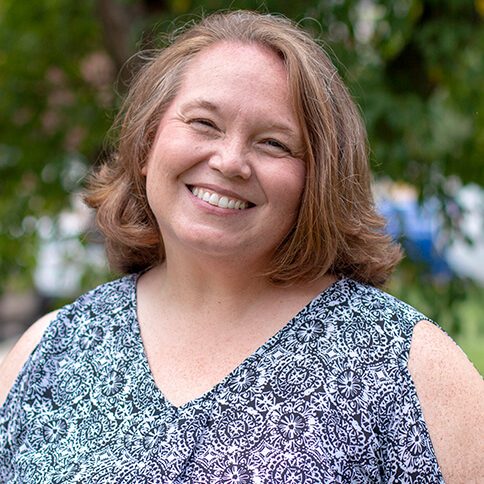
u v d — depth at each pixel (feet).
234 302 8.09
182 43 8.15
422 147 15.01
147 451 7.55
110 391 8.04
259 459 7.27
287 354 7.71
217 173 7.65
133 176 8.74
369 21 15.17
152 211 8.58
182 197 7.87
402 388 7.41
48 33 19.30
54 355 8.55
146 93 8.32
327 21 14.28
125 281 8.95
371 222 8.24
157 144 8.01
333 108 7.88
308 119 7.70
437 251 15.52
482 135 15.75
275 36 7.79
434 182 15.56
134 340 8.30
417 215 15.64
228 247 7.75
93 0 17.15
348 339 7.67
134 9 15.99
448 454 7.38
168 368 8.04
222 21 8.11
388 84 15.19
